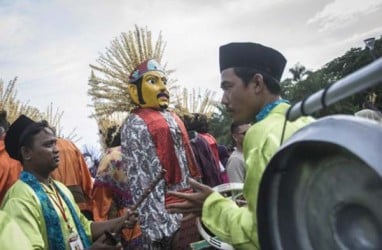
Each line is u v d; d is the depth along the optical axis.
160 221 3.21
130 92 3.67
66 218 2.38
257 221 0.91
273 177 0.89
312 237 0.83
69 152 3.88
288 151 0.85
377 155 0.68
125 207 3.69
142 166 3.31
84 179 3.94
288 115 0.96
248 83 1.72
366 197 0.73
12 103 4.29
